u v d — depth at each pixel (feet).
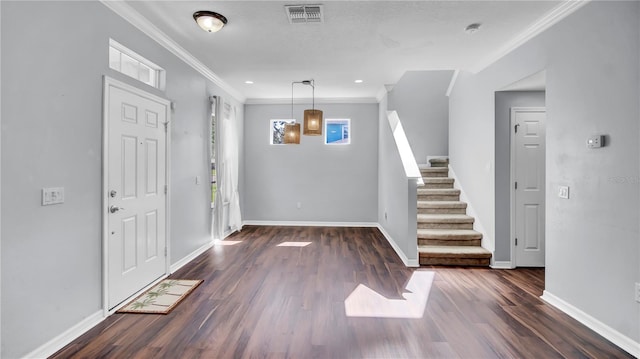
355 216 21.76
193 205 13.93
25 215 6.24
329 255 14.66
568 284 8.82
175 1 8.70
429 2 8.66
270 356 6.74
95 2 7.99
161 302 9.34
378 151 21.56
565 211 8.89
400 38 11.07
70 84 7.25
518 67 10.98
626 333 7.11
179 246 12.72
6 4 5.84
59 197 6.95
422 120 21.54
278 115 21.77
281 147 21.90
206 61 13.73
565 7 8.59
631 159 6.94
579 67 8.32
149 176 10.50
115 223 8.82
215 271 12.29
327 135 21.75
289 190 21.99
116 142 8.82
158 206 11.09
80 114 7.55
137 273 9.93
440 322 8.30
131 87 9.43
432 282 11.25
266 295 10.01
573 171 8.58
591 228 8.01
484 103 13.50
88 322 7.82
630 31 6.91
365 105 21.58
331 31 10.57
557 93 9.14
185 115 13.06
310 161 21.83
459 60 13.26
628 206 7.03
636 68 6.80
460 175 16.57
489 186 13.16
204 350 6.94
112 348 7.00
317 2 8.74
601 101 7.66
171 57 11.85
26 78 6.22
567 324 8.21
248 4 8.86
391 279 11.54
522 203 12.78
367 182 21.66
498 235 12.83
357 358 6.69
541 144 12.62
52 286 6.84
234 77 16.21
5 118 5.85
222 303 9.39
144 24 9.82
